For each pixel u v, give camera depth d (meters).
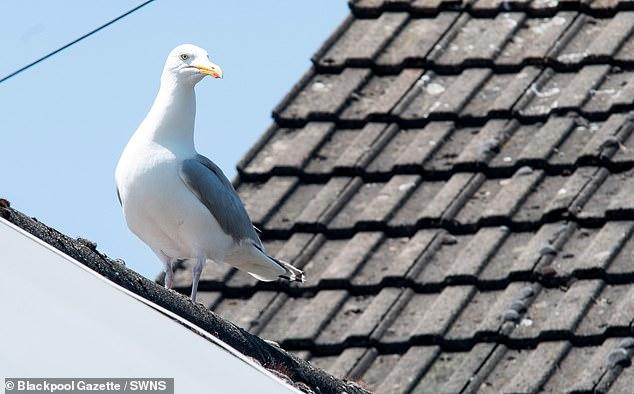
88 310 8.26
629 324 12.58
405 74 15.26
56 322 8.15
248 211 14.10
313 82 15.34
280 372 9.91
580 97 14.59
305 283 13.52
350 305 13.27
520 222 13.62
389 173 14.32
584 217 13.52
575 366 12.43
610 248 13.18
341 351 12.92
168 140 11.29
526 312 12.88
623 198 13.57
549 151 14.12
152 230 11.44
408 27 15.77
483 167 14.15
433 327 12.84
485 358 12.58
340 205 14.08
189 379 8.22
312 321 13.13
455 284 13.23
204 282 13.66
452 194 13.94
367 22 15.95
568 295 12.93
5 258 8.32
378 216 13.87
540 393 12.20
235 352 8.42
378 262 13.54
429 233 13.70
